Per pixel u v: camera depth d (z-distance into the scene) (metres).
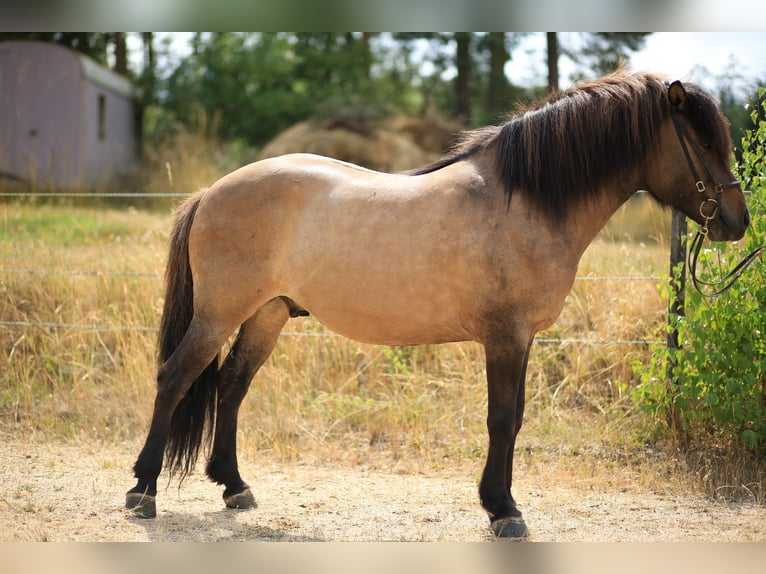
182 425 4.77
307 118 22.64
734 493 5.19
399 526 4.61
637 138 4.33
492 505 4.30
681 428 6.01
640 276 7.47
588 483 5.42
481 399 6.80
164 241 9.52
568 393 7.03
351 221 4.46
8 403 7.18
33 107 17.14
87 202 15.04
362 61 25.14
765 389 5.74
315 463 6.08
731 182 4.30
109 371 7.76
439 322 4.43
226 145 20.16
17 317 8.19
